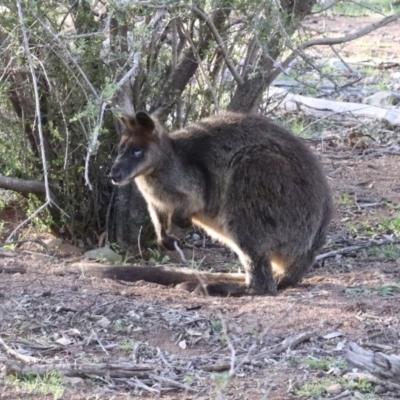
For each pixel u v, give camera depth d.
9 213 14.55
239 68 13.82
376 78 23.30
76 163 13.16
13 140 13.41
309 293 10.94
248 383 8.45
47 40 11.45
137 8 11.89
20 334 9.40
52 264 12.11
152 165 11.76
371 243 13.31
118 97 12.45
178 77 13.28
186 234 13.91
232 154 11.65
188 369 8.73
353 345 8.25
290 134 11.86
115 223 13.61
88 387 8.33
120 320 9.73
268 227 11.30
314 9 21.03
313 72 18.12
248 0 12.01
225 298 10.85
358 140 18.48
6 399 7.93
